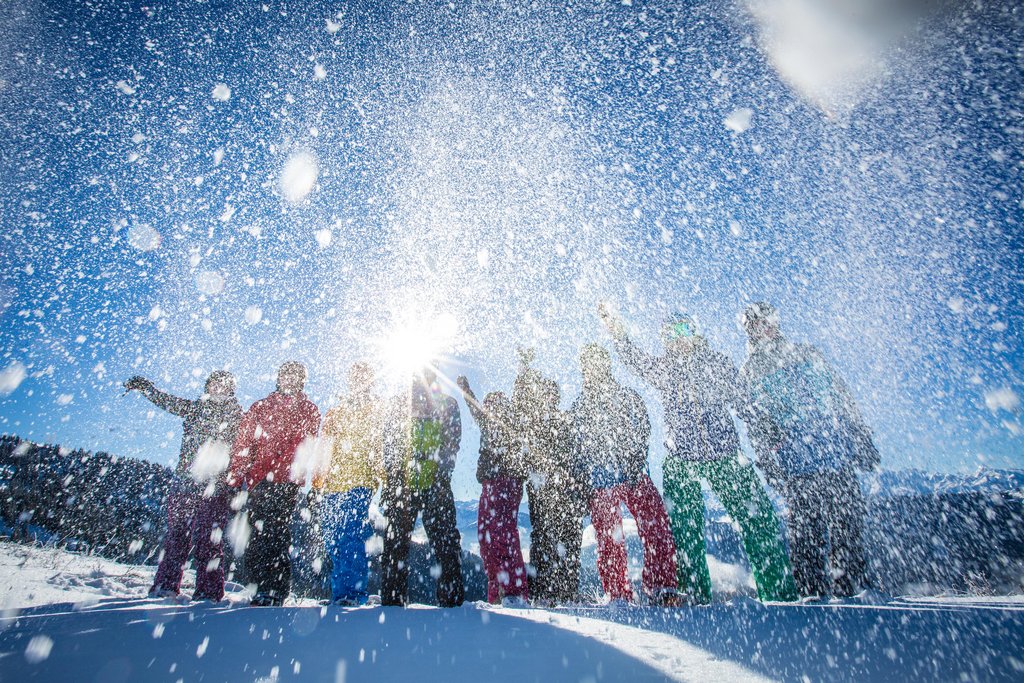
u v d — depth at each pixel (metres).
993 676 1.24
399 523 2.93
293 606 2.71
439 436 3.11
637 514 2.98
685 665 1.38
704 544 2.92
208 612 2.39
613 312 3.44
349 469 3.01
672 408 3.13
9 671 1.37
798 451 2.83
